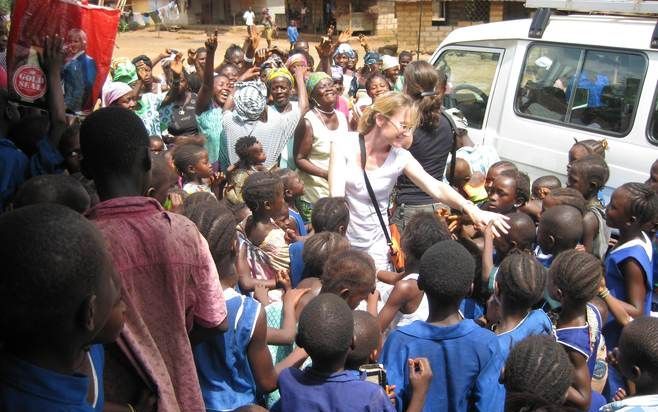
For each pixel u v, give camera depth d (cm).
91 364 179
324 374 254
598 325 326
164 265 205
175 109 709
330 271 308
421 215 374
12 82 385
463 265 283
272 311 334
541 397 233
